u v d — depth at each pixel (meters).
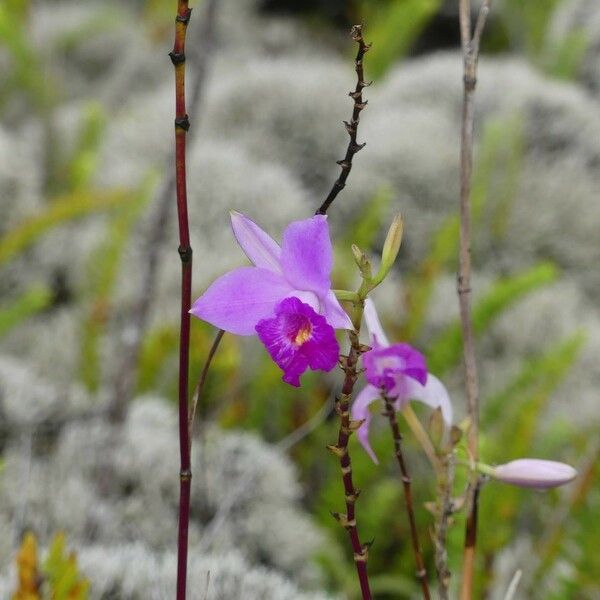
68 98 5.08
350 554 2.08
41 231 2.43
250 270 1.23
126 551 1.56
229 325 1.22
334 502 2.03
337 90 3.97
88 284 2.57
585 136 3.79
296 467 2.23
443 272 3.07
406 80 4.18
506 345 2.86
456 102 3.97
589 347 2.77
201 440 2.04
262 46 5.86
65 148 3.52
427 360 2.10
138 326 2.03
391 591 1.98
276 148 3.79
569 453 2.31
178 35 1.22
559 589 1.73
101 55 5.35
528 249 3.38
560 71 4.59
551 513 1.96
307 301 1.22
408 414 1.27
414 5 3.72
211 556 1.59
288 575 1.95
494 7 5.40
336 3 6.14
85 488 1.91
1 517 1.77
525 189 3.47
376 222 2.57
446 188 3.41
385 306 2.75
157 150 3.56
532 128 3.79
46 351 2.77
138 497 1.97
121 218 2.44
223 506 1.73
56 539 1.39
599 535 1.68
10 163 3.19
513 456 1.94
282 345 1.21
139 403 2.23
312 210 3.43
